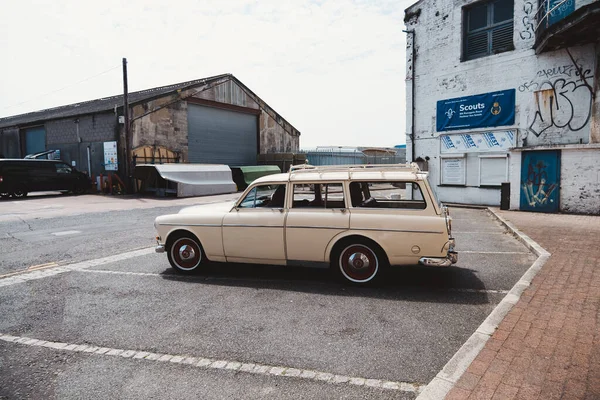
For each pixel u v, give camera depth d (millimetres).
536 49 13398
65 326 4238
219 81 27781
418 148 17844
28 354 3619
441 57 16625
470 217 12727
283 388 2957
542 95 13625
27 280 6023
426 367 3211
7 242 8914
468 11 15852
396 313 4406
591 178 11984
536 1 13578
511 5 14547
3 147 30219
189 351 3605
